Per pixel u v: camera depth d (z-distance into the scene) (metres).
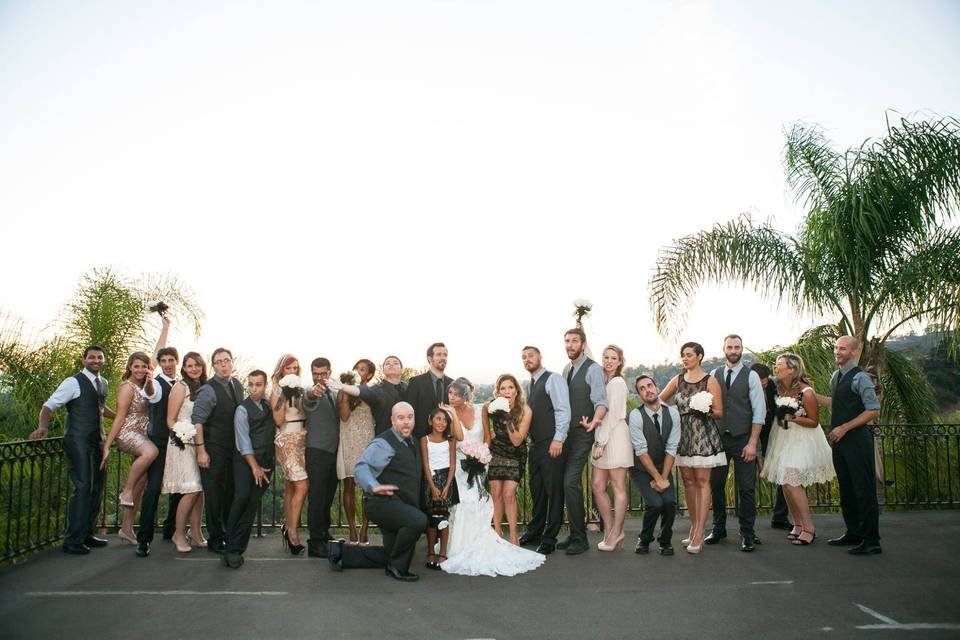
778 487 7.69
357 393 6.30
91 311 11.52
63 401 6.43
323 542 6.38
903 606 4.78
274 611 4.70
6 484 8.67
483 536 5.95
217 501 6.47
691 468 6.57
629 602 4.89
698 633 4.25
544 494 6.86
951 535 7.19
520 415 6.47
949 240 9.33
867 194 9.34
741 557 6.26
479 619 4.52
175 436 6.32
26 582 5.48
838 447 6.55
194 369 6.64
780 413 6.62
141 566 6.00
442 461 6.03
